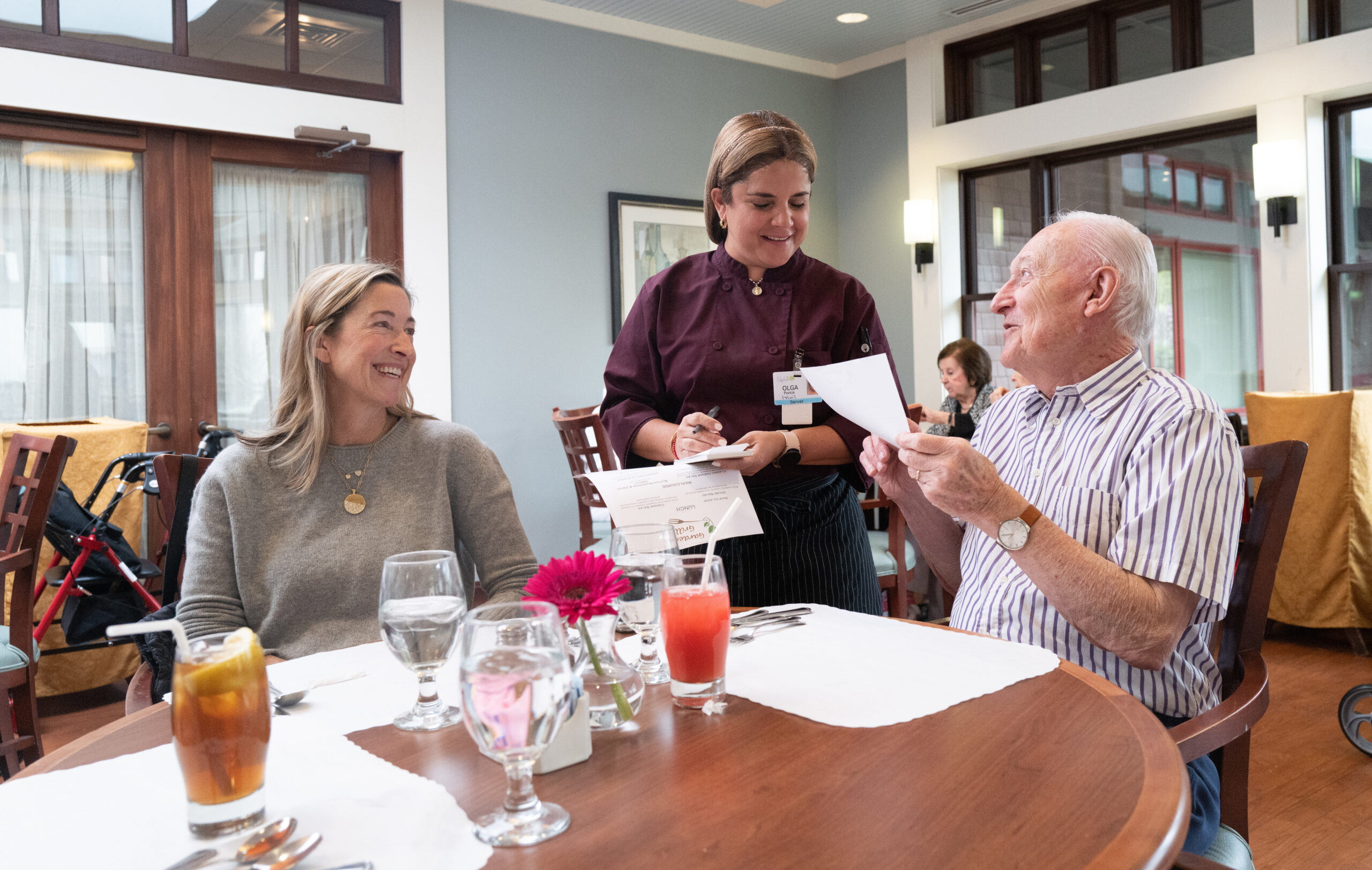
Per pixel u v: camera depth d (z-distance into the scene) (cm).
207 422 429
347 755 83
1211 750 107
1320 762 260
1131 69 511
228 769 68
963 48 579
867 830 67
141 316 415
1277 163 439
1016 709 91
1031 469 145
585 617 88
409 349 154
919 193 585
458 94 484
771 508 166
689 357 177
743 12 532
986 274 586
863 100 618
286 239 448
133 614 328
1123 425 133
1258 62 452
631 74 541
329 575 145
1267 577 133
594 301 530
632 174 543
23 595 241
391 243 473
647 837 68
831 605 172
